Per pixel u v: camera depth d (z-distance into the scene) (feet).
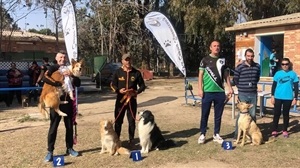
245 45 58.59
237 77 26.61
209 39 96.07
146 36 117.60
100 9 107.65
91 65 83.25
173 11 101.65
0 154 23.56
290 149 24.11
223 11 91.56
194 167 20.43
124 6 107.04
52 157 21.80
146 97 56.65
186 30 96.22
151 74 101.24
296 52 49.57
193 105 45.68
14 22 109.19
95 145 25.44
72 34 38.45
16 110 46.09
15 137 28.58
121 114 25.16
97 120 36.19
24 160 22.13
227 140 26.61
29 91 54.49
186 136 28.14
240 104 25.49
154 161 21.54
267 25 52.70
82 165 20.94
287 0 88.07
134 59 120.88
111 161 21.61
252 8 94.12
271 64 57.52
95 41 126.72
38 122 35.53
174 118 36.47
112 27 108.06
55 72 21.59
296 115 36.94
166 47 43.01
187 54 126.82
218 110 25.67
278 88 27.53
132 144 25.44
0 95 54.65
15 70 51.34
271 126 31.86
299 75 49.14
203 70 25.23
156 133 23.89
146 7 112.88
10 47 128.98
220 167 20.39
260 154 22.97
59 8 103.35
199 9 91.81
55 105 21.08
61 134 29.22
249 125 25.09
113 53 108.06
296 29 49.47
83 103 51.60
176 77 113.91
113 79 25.03
